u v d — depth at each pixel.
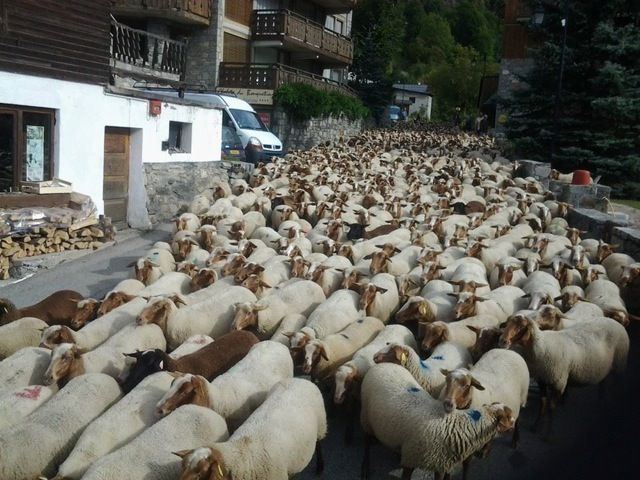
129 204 18.98
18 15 14.37
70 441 6.86
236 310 10.01
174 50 31.09
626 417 9.05
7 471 6.38
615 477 7.39
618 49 24.95
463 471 7.34
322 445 8.32
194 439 6.61
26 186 14.95
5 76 14.23
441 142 38.91
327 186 21.36
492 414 6.95
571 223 19.67
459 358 8.66
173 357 8.66
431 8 128.50
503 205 19.62
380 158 30.11
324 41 43.28
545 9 28.22
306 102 36.69
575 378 9.01
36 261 14.23
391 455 8.18
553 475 7.51
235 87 35.91
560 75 25.38
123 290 11.09
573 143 27.59
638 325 12.24
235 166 23.69
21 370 8.03
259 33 38.50
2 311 9.69
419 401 7.21
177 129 21.05
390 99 58.12
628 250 15.62
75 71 16.09
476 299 10.35
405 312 10.30
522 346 8.78
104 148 17.86
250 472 6.29
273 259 13.14
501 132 42.41
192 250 14.13
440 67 94.12
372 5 79.38
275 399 7.13
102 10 16.77
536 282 12.09
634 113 24.69
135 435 6.83
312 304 11.09
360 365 8.35
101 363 8.36
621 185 25.94
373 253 12.61
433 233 15.91
